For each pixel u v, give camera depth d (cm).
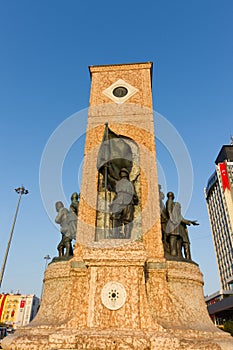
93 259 1091
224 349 876
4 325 5131
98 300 1027
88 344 887
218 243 9456
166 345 862
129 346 870
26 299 7331
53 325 1055
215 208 9719
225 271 8781
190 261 1320
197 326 1071
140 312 1002
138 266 1077
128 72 1958
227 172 8894
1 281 2866
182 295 1178
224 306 4850
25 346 916
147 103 1786
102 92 1880
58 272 1288
